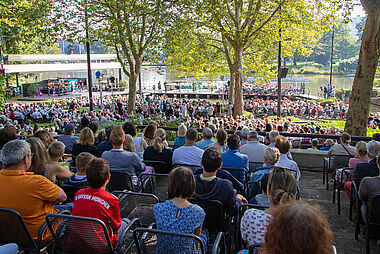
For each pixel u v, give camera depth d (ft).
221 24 79.82
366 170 15.20
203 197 12.63
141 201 13.67
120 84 205.77
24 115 101.60
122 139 17.04
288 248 5.19
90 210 10.85
